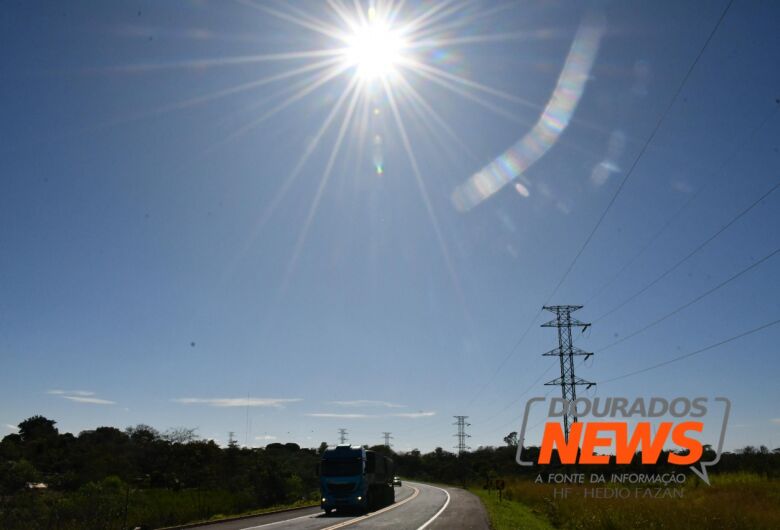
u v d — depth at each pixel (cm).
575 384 5297
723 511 2470
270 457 5566
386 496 4178
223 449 5756
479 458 10950
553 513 3188
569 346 5353
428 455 14700
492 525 2553
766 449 6134
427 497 5197
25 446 6059
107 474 5106
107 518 2512
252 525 2650
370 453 3638
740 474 4731
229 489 4838
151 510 2980
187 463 5512
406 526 2541
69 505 2577
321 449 9794
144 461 5747
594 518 2525
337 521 2820
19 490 3200
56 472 5269
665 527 2228
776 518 2355
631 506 2689
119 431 7512
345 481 3412
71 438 7900
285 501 4900
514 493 5047
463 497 5178
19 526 2261
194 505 3394
